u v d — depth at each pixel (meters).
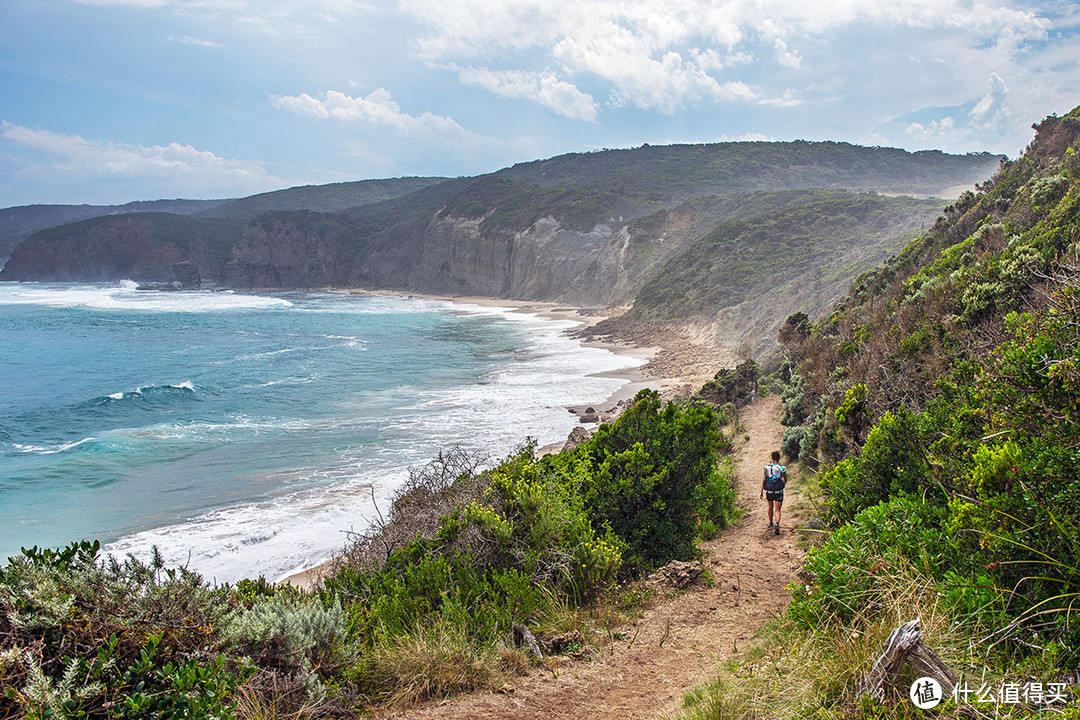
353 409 30.31
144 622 4.07
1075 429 4.38
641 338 59.31
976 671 3.76
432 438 24.61
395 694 4.91
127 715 3.48
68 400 33.06
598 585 7.41
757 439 20.44
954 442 6.13
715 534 10.90
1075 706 3.20
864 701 3.71
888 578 4.77
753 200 99.69
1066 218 13.30
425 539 7.68
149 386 35.16
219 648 4.31
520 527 7.79
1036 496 4.14
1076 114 23.38
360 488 18.70
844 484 8.16
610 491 8.91
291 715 4.27
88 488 19.36
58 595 3.86
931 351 12.25
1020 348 5.18
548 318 83.12
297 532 15.55
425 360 47.31
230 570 13.59
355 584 7.09
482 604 6.38
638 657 5.66
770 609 6.64
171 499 18.20
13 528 16.19
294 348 53.69
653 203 128.12
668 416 10.02
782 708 4.09
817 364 20.16
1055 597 3.71
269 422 27.69
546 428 26.25
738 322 54.62
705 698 4.39
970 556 4.61
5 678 3.41
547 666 5.56
